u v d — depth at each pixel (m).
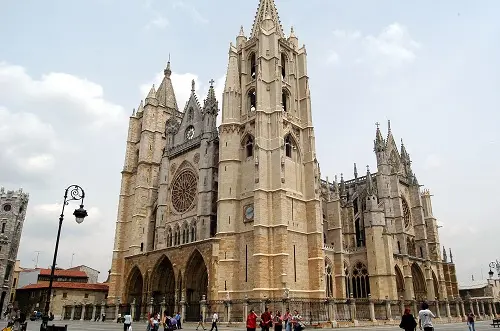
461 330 45.38
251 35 79.62
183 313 60.31
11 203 108.88
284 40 76.00
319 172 70.62
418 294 86.81
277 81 68.38
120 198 92.56
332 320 50.09
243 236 63.00
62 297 97.88
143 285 74.56
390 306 60.19
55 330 26.38
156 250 74.19
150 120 94.56
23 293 107.12
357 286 78.44
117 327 55.03
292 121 70.94
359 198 91.31
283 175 62.53
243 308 52.84
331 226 78.88
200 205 71.25
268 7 79.06
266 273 58.09
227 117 70.81
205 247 63.72
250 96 73.69
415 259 87.00
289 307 51.12
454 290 99.44
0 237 102.81
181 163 81.12
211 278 61.00
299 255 62.62
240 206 65.50
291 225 62.91
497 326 55.66
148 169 90.69
